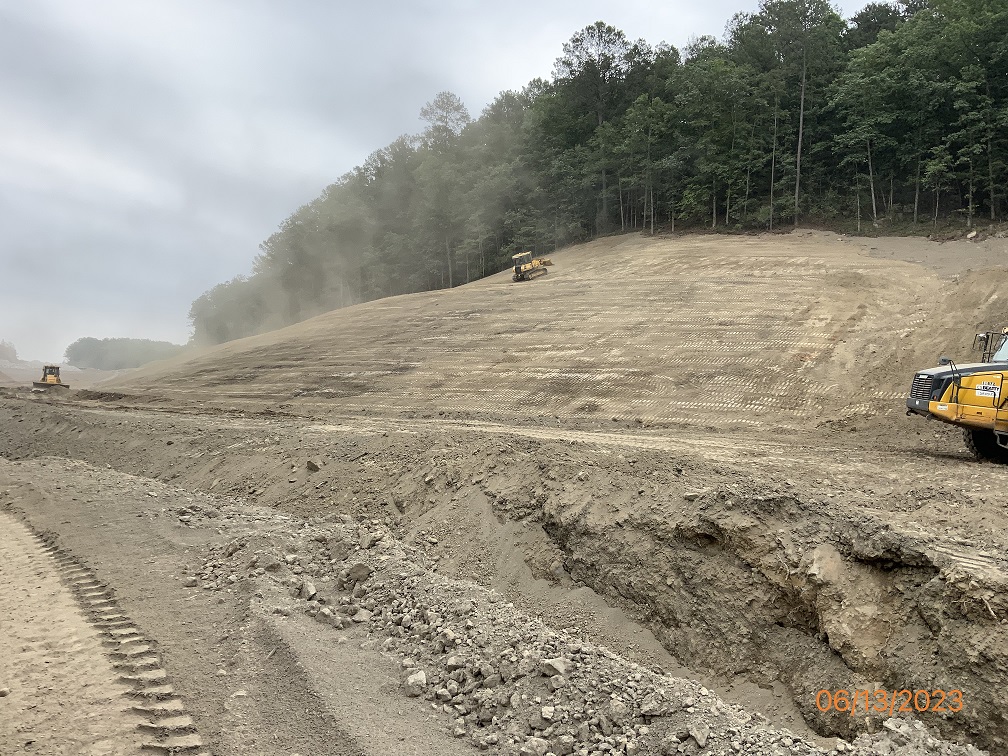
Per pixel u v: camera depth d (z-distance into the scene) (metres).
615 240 50.81
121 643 7.21
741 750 4.95
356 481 13.34
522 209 63.62
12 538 11.77
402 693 6.17
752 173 46.69
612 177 57.38
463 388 25.28
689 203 47.41
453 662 6.42
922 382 11.67
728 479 8.91
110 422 23.08
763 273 31.61
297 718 5.59
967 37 37.19
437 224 71.69
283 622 7.36
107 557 10.34
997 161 35.06
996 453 11.29
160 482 16.62
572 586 8.95
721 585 7.45
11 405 29.94
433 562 10.12
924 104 39.38
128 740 5.39
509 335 30.84
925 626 6.16
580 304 33.16
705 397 19.86
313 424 20.73
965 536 6.89
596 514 9.15
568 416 20.41
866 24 54.69
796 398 18.52
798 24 46.06
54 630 7.61
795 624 6.91
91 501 13.84
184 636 7.35
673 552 8.02
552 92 76.00
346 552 9.52
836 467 10.59
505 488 10.84
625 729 5.37
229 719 5.62
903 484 9.06
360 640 7.28
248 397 29.86
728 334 24.47
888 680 6.14
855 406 17.09
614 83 66.12
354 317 43.72
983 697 5.50
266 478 15.02
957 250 30.73
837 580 6.73
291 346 39.06
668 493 8.70
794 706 6.52
